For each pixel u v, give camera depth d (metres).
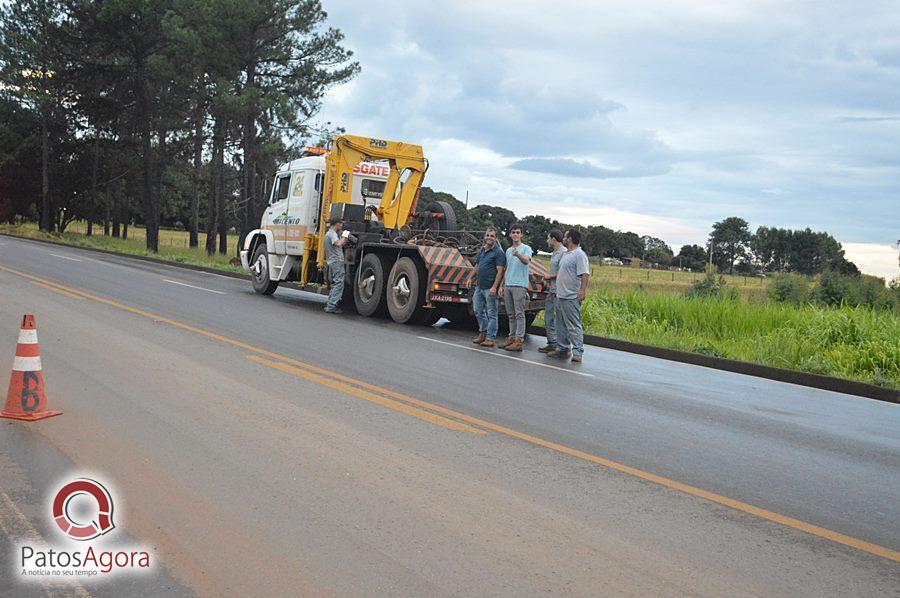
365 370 9.71
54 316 12.31
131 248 45.88
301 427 6.73
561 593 3.90
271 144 38.88
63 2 47.69
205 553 4.18
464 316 16.47
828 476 6.48
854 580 4.31
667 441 7.25
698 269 129.88
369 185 18.28
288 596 3.74
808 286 25.11
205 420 6.77
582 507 5.19
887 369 13.02
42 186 60.78
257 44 40.59
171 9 44.34
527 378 10.18
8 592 3.70
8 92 58.66
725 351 14.07
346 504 4.96
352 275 17.09
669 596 3.95
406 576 3.99
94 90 50.31
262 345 11.04
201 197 75.69
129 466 5.49
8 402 6.66
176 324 12.42
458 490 5.36
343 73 40.78
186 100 46.75
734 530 4.96
